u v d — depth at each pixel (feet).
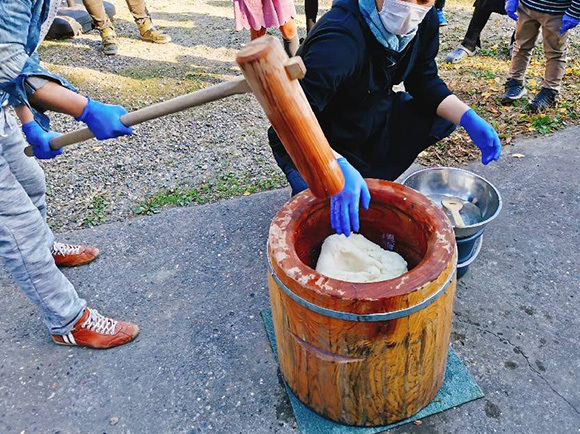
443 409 6.04
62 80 5.63
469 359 6.66
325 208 5.98
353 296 4.56
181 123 13.16
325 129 7.58
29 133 6.19
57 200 10.44
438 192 8.08
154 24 19.54
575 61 14.88
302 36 17.19
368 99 7.13
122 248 8.90
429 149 11.13
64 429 6.21
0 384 6.78
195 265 8.45
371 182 6.07
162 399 6.47
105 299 7.93
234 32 18.54
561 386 6.31
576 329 7.02
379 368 5.16
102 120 5.39
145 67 15.94
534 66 14.97
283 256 5.07
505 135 11.46
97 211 9.95
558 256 8.20
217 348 7.06
